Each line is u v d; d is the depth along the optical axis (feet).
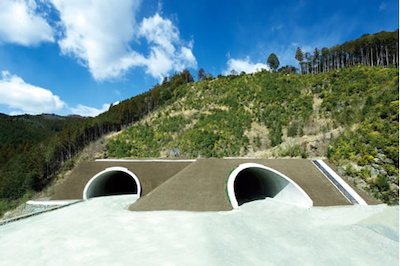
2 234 39.63
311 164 74.69
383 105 93.50
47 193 135.54
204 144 143.33
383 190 61.05
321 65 276.41
